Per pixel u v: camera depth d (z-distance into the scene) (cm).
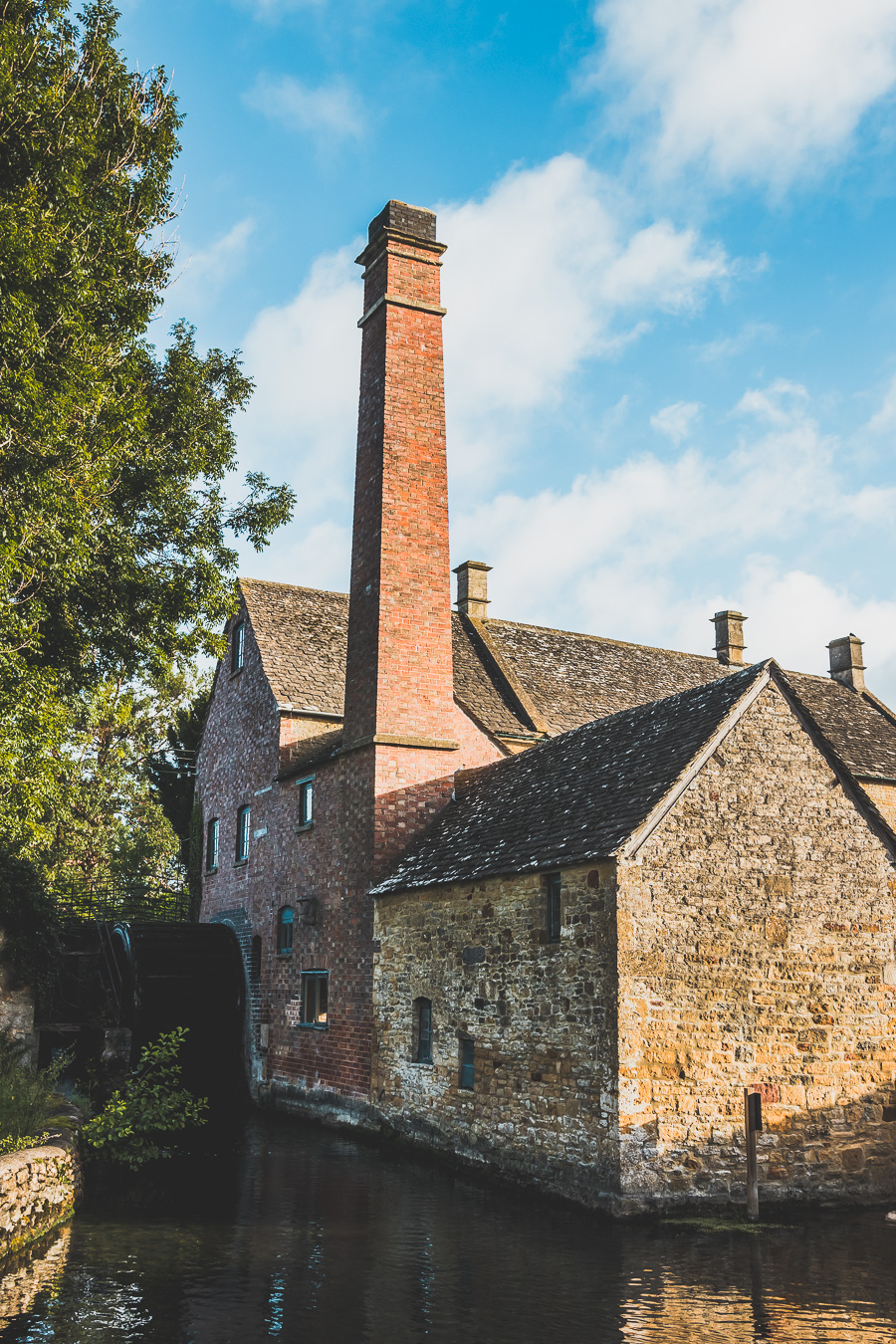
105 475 1294
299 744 2175
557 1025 1190
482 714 2191
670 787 1156
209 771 2705
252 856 2289
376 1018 1642
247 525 1775
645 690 2619
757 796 1216
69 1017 2312
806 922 1210
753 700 1247
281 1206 1143
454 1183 1275
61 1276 862
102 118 1388
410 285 1953
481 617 2720
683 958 1128
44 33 1302
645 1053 1087
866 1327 734
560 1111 1166
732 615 3144
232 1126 1803
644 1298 801
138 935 2292
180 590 1551
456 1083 1398
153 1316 757
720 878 1167
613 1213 1051
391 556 1823
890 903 1273
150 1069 2197
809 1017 1186
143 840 3606
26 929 2038
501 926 1328
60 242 1191
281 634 2370
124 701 3416
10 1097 1196
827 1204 1143
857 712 2477
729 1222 1052
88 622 1498
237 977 2278
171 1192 1227
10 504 1107
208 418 1705
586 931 1152
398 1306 783
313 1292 819
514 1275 862
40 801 1255
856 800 1284
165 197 1509
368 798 1739
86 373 1182
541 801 1455
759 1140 1128
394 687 1770
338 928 1805
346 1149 1544
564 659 2645
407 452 1881
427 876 1516
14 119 1196
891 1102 1215
